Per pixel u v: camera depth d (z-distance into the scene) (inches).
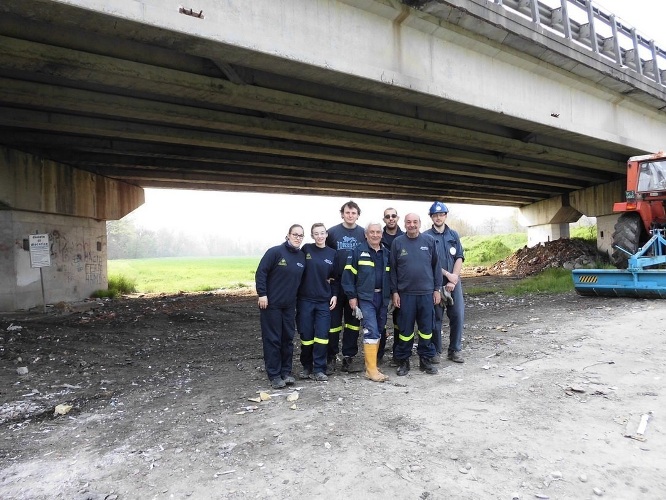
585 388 192.7
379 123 450.6
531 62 466.6
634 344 261.9
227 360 286.8
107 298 671.1
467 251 1448.1
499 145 570.6
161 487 129.5
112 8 234.1
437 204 253.0
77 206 615.8
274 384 216.8
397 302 232.4
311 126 482.9
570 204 1047.0
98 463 146.7
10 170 497.0
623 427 154.6
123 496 125.9
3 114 402.0
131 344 339.6
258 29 288.0
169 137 476.7
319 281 227.9
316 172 746.8
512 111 459.5
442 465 133.5
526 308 432.5
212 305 590.6
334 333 241.3
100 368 272.4
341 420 170.1
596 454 137.1
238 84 356.2
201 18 263.7
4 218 510.3
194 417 183.8
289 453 145.6
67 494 128.3
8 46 275.7
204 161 614.5
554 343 275.9
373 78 349.1
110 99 379.9
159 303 617.3
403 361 232.4
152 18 246.2
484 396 189.9
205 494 124.3
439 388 204.4
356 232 241.9
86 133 461.1
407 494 119.6
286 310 222.7
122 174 681.6
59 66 300.0
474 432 154.8
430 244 233.8
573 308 402.9
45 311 504.4
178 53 325.7
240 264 2049.7
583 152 674.2
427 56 387.5
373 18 352.2
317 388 212.7
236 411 187.6
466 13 375.6
